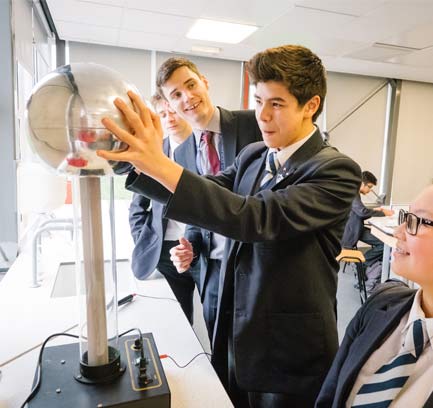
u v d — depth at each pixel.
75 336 0.86
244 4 2.89
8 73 2.17
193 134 1.64
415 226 0.62
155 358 0.74
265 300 0.91
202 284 1.43
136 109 0.57
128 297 1.18
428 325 0.62
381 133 5.57
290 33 3.54
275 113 0.85
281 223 0.75
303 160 0.89
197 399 0.75
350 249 3.33
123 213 2.89
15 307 1.14
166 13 3.12
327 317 0.93
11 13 2.15
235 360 0.94
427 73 4.98
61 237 1.97
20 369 0.82
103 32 3.68
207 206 0.67
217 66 4.70
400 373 0.64
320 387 0.93
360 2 2.77
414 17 3.03
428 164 5.84
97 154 0.55
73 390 0.64
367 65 4.68
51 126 0.54
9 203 2.16
